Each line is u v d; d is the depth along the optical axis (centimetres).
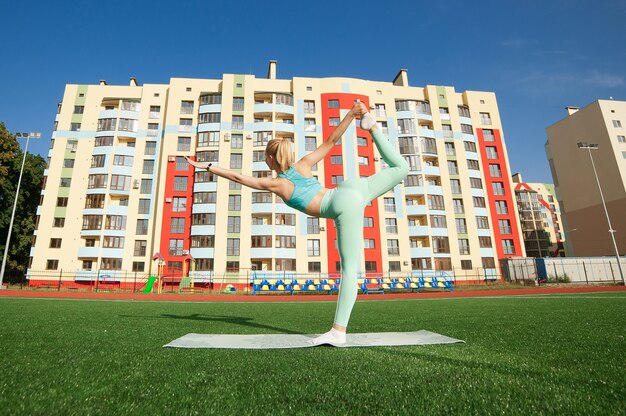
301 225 3416
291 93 3831
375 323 523
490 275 3522
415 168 3731
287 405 157
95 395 168
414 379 196
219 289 3069
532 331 392
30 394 166
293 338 346
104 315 632
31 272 3156
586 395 167
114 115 3603
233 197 3441
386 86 3972
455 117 3969
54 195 3378
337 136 362
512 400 162
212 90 3769
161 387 182
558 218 7450
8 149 3145
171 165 3528
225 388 181
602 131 3969
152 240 3391
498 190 3891
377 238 3472
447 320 545
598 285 2669
